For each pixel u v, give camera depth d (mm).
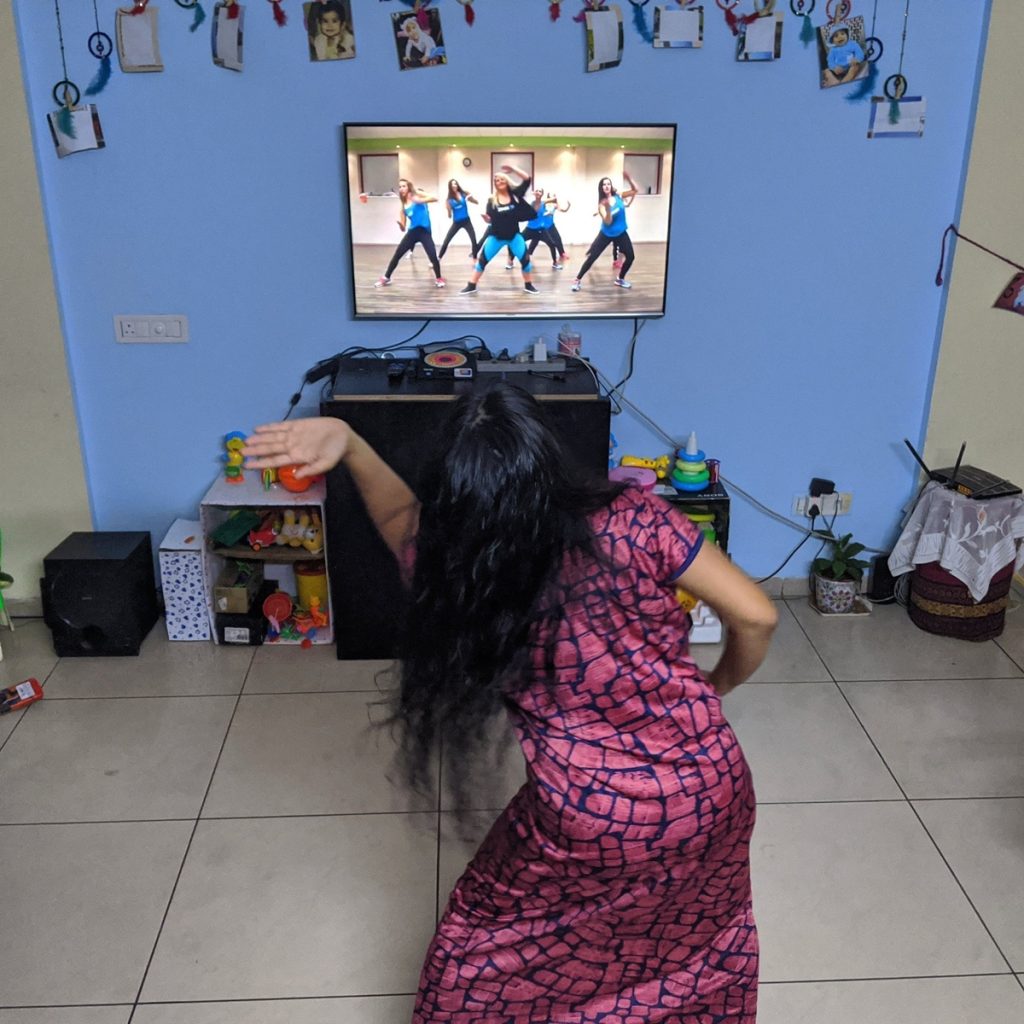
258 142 3092
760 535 3645
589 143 3094
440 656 1510
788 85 3115
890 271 3332
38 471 3357
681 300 3326
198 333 3279
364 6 2975
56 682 3162
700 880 1610
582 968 1695
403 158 3088
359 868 2443
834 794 2689
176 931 2266
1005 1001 2104
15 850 2486
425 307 3258
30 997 2107
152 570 3461
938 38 3082
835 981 2148
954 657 3324
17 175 3029
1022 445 3516
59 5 2924
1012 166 3174
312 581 3375
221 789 2699
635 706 1490
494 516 1401
